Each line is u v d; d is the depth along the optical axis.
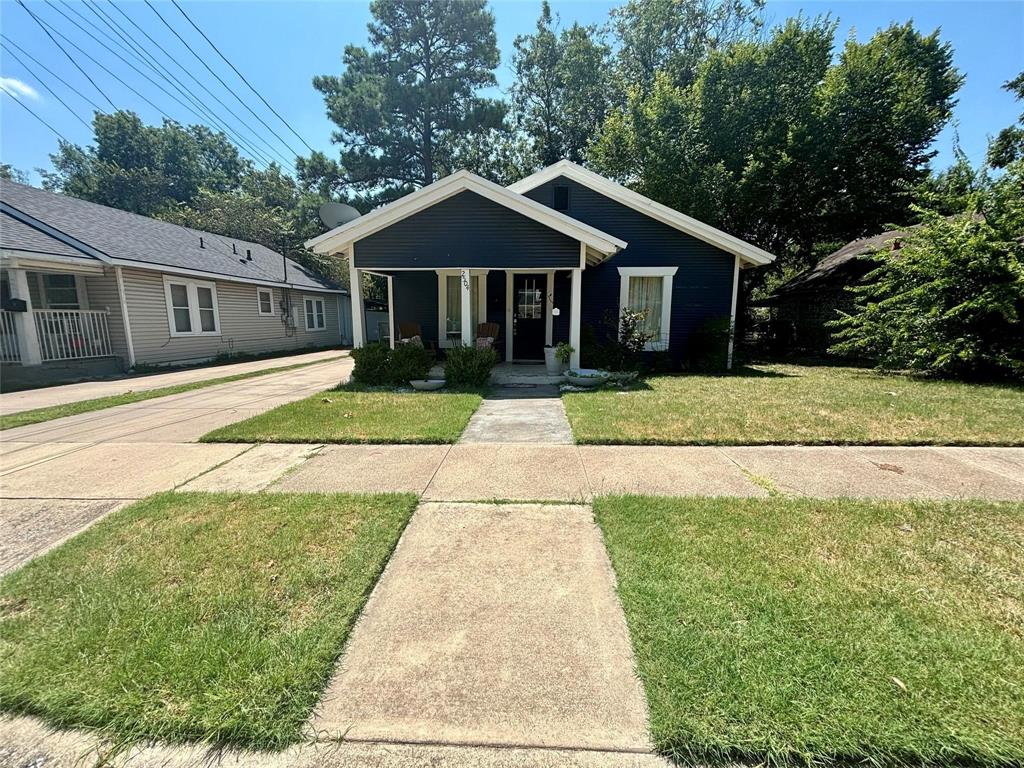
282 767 1.39
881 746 1.40
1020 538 2.68
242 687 1.64
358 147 23.08
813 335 14.50
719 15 20.83
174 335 13.27
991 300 7.73
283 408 6.30
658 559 2.46
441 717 1.55
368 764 1.40
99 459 4.35
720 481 3.66
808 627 1.91
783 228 16.02
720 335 10.30
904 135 13.91
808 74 14.25
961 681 1.62
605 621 2.02
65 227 11.33
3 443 4.91
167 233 15.49
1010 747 1.38
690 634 1.88
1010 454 4.30
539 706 1.59
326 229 24.72
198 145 42.62
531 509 3.18
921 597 2.12
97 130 38.97
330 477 3.83
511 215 8.19
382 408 6.28
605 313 10.66
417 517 3.07
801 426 5.14
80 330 10.99
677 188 14.12
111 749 1.45
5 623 2.01
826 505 3.14
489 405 6.72
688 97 15.09
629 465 4.07
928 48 16.02
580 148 24.19
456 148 24.86
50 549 2.69
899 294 9.05
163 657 1.77
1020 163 8.22
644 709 1.56
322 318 21.97
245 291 16.41
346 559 2.50
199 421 5.91
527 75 24.53
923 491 3.42
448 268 8.37
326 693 1.65
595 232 8.06
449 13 21.94
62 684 1.67
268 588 2.24
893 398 6.62
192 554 2.56
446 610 2.11
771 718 1.49
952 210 8.90
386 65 21.94
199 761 1.42
